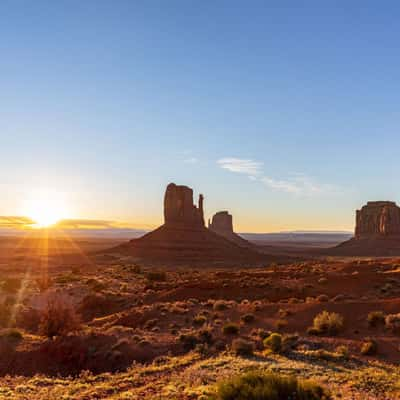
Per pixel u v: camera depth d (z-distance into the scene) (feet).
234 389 39.34
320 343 75.61
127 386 56.24
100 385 57.36
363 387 51.88
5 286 186.09
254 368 60.29
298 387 39.27
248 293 148.77
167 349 79.66
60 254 530.68
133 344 81.92
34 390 54.44
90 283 205.05
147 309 119.03
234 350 72.95
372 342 72.18
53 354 80.28
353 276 161.07
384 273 164.25
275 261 424.46
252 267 357.20
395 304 94.53
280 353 70.54
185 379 56.75
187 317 107.04
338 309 96.32
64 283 208.33
